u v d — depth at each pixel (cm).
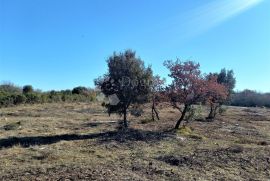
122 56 2288
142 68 2312
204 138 2058
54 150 1599
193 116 2439
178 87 2262
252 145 1847
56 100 4853
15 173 1189
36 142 1850
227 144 1873
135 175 1178
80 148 1661
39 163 1362
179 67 2248
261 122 3200
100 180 1103
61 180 1100
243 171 1326
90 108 4072
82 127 2455
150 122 2733
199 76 2267
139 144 1773
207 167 1348
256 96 6475
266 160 1466
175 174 1222
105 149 1658
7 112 3416
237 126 2769
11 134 2092
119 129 2264
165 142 1848
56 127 2434
